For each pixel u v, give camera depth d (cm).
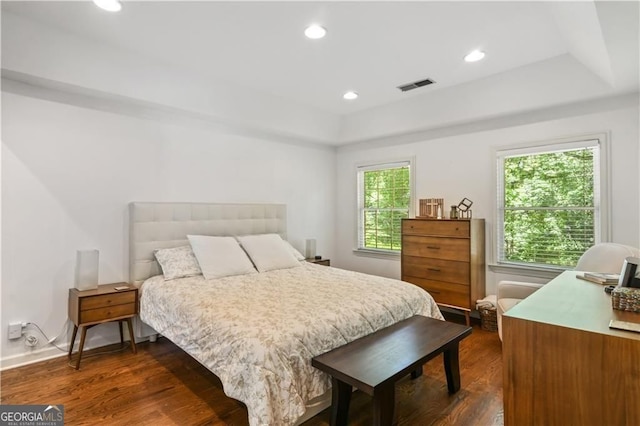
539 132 344
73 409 211
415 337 214
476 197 389
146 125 338
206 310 222
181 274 308
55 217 286
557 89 307
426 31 247
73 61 265
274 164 453
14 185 267
